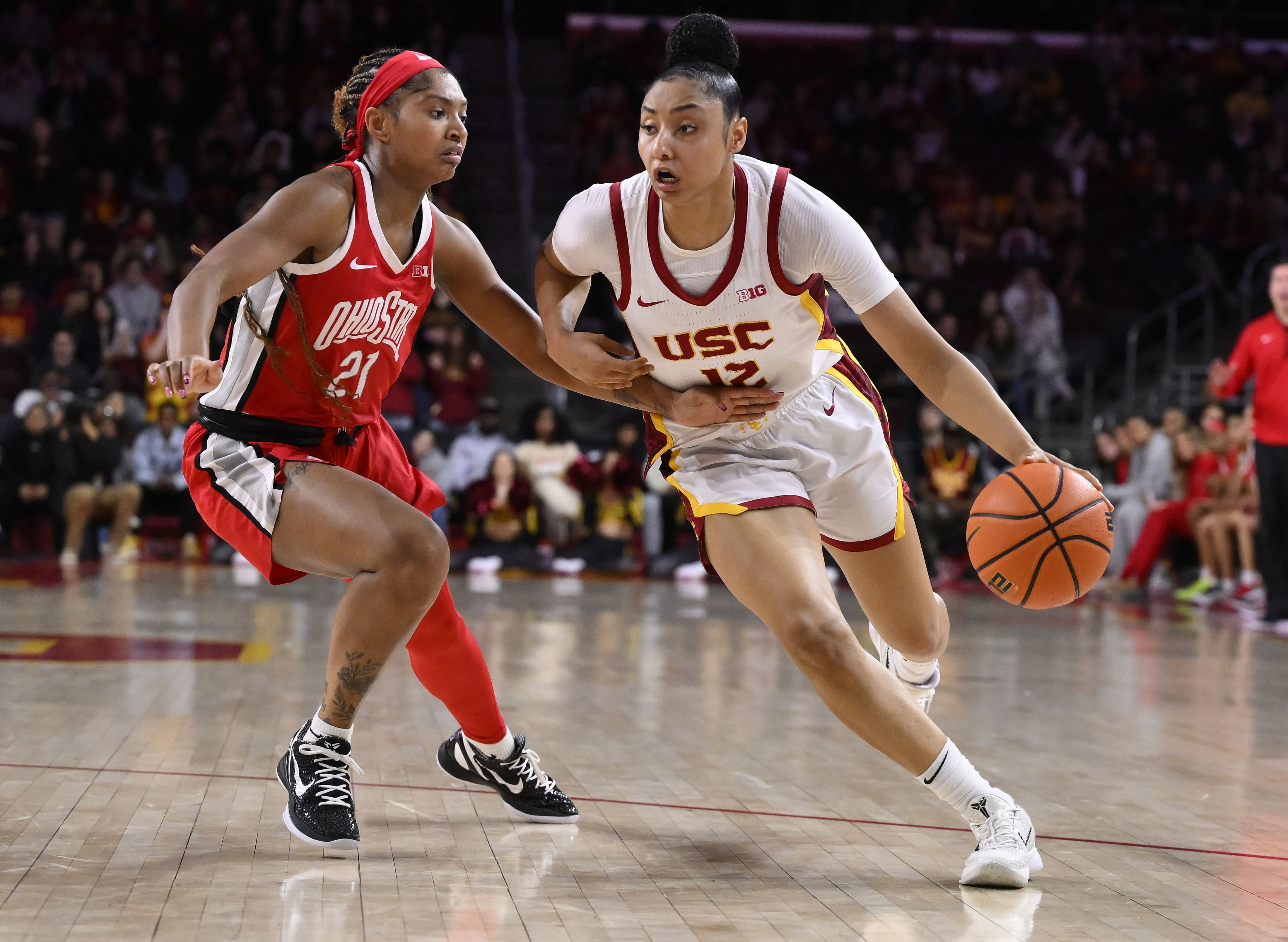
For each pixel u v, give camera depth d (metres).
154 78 19.30
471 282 3.89
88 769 4.12
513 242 19.03
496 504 13.47
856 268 3.35
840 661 3.20
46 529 13.54
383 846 3.39
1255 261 17.28
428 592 3.33
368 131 3.52
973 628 9.54
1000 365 15.98
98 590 10.17
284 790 3.91
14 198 17.44
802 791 4.12
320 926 2.72
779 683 6.39
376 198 3.54
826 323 3.88
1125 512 13.07
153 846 3.30
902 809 3.91
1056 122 20.72
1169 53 21.72
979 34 22.47
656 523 13.52
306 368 3.52
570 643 7.79
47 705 5.21
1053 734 5.25
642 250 3.37
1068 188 20.02
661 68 20.70
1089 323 17.66
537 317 3.94
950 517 13.63
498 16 22.44
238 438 3.56
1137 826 3.77
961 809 3.26
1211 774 4.54
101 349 15.03
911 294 17.31
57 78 18.98
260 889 2.97
